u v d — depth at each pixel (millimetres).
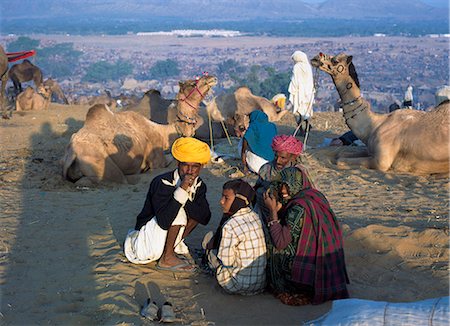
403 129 10750
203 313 5367
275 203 5652
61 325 5102
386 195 9266
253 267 5641
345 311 4719
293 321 5238
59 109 22734
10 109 22938
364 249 6711
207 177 10500
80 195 9148
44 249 6820
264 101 15945
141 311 5328
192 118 11258
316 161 11531
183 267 6211
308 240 5504
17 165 11461
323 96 142375
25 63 30781
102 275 6047
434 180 10266
